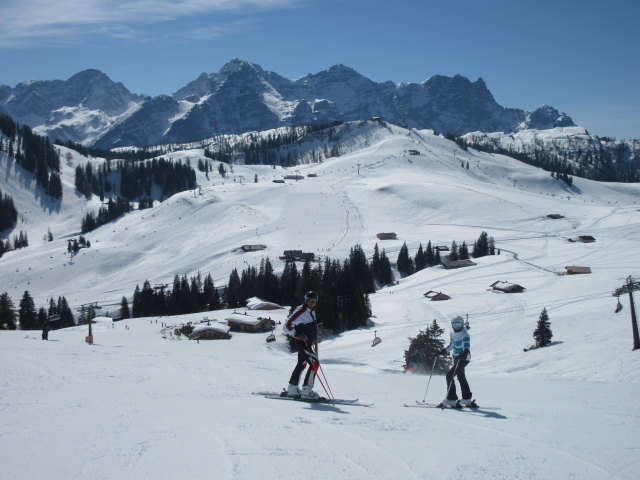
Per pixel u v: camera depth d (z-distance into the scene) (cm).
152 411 895
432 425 851
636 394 1387
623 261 12619
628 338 4038
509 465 633
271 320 8531
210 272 16888
